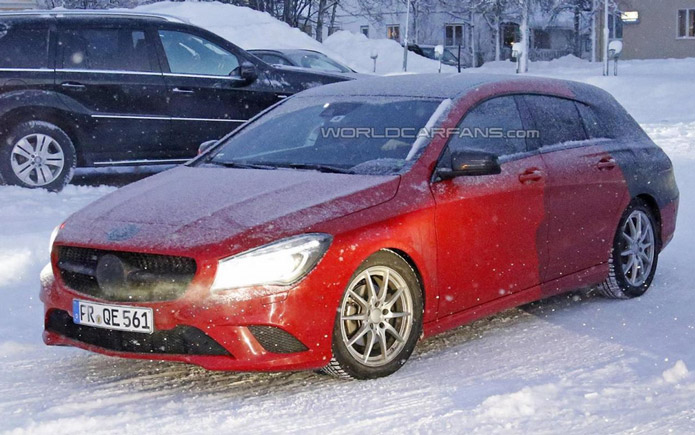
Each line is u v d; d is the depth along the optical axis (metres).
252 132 6.04
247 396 4.58
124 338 4.58
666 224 6.75
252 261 4.43
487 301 5.42
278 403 4.47
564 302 6.43
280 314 4.43
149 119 10.48
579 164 5.99
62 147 10.24
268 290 4.42
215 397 4.57
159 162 10.66
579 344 5.40
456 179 5.23
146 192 5.21
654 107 22.05
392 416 4.27
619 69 37.72
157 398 4.57
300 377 4.87
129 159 10.53
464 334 5.68
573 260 5.98
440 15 54.94
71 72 10.20
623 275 6.37
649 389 4.54
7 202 9.37
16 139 10.08
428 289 5.01
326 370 4.72
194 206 4.84
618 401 4.40
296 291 4.46
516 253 5.53
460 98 5.62
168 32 10.65
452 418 4.21
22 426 4.16
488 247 5.34
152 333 4.48
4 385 4.76
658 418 4.18
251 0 44.31
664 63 41.56
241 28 26.92
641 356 5.12
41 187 10.23
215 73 10.80
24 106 10.04
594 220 6.09
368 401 4.47
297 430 4.11
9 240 7.66
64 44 10.23
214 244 4.46
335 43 36.28
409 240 4.88
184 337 4.45
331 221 4.63
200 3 28.08
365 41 36.50
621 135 6.58
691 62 41.78
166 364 5.12
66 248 4.84
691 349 5.24
